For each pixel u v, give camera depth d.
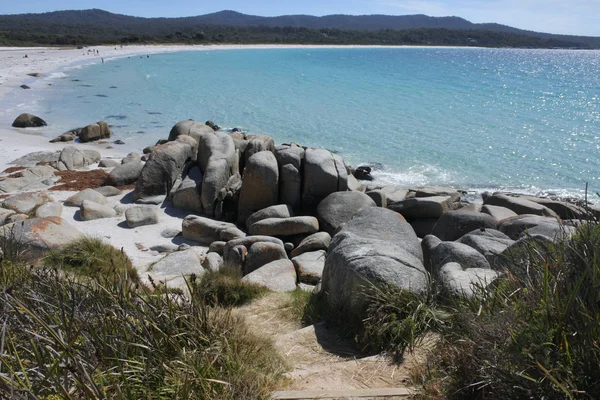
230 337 4.62
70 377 3.22
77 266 8.02
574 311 3.49
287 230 11.25
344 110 32.38
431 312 5.10
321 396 4.04
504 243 7.21
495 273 5.59
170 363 3.77
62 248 8.40
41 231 8.66
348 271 5.70
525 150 23.06
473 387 3.72
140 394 3.46
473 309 4.66
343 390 4.14
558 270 3.97
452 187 18.39
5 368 3.26
